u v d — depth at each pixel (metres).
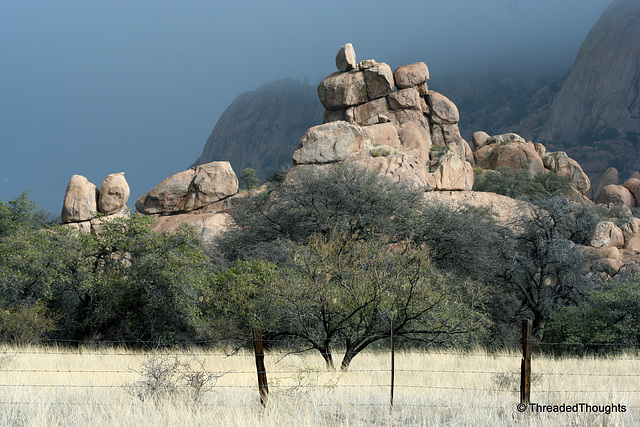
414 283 25.62
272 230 66.56
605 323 40.09
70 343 44.06
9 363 25.66
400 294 25.64
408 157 88.94
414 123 117.12
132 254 48.81
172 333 44.47
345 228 59.81
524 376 16.52
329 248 28.25
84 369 24.72
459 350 30.77
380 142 107.94
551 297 56.28
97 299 47.00
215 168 96.31
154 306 43.59
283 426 14.51
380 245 29.73
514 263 57.62
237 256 65.50
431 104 128.12
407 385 19.91
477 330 31.98
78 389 19.08
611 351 37.16
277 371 23.34
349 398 17.88
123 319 46.16
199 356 27.84
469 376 21.56
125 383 19.53
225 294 41.16
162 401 16.52
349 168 68.69
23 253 45.12
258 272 43.88
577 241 64.12
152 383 18.23
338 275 27.64
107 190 87.06
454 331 27.73
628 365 25.70
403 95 121.50
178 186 96.81
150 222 51.16
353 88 121.56
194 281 44.22
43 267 45.38
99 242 49.16
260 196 77.81
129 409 15.45
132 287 45.44
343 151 96.62
